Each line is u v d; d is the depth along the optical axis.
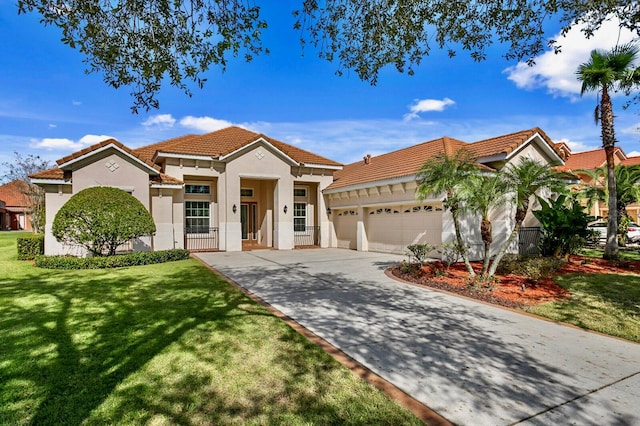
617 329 5.82
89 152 13.85
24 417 3.12
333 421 3.14
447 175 9.00
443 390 3.75
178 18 5.28
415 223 15.34
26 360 4.28
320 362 4.37
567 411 3.37
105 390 3.60
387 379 3.98
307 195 22.34
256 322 5.91
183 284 8.96
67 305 6.78
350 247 19.77
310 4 6.01
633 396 3.66
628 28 5.75
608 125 13.07
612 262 12.52
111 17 4.97
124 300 7.22
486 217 8.99
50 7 4.56
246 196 21.77
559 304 7.29
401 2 5.76
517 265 10.56
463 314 6.65
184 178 18.55
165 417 3.14
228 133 21.28
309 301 7.54
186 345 4.82
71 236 11.64
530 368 4.32
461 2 5.89
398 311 6.82
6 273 10.48
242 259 14.77
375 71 7.00
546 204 13.39
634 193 16.42
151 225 12.91
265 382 3.82
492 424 3.15
